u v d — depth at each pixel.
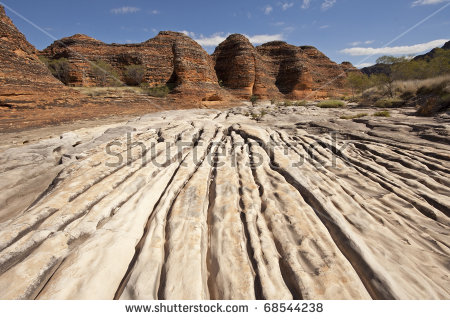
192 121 12.16
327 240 3.44
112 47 51.97
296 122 13.98
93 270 2.82
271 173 5.85
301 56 70.88
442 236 3.76
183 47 49.28
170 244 3.30
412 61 26.73
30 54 28.33
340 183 5.52
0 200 4.87
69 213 4.01
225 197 4.62
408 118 12.63
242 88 61.50
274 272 2.91
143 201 4.46
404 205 4.65
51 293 2.52
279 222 3.87
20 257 3.14
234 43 64.12
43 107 22.66
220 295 2.63
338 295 2.60
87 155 7.26
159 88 44.50
